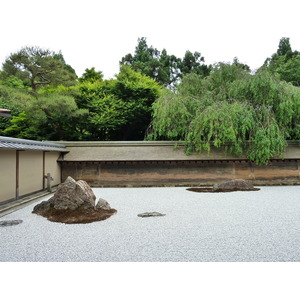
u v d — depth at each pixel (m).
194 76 16.67
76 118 21.91
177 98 15.11
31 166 11.75
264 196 11.08
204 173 15.39
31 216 7.84
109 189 14.18
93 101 22.91
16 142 9.82
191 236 5.80
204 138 14.52
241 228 6.40
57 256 4.73
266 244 5.27
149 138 17.38
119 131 24.73
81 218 7.40
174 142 15.62
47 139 21.84
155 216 7.67
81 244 5.34
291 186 14.51
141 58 32.03
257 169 15.40
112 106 22.42
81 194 8.32
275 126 13.73
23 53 18.95
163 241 5.49
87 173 15.58
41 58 19.23
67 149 15.77
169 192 12.70
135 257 4.66
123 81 23.08
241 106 14.20
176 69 31.84
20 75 19.22
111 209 8.50
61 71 20.12
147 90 23.09
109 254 4.80
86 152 15.59
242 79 15.12
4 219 7.48
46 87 24.06
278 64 24.38
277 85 14.23
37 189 12.38
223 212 8.14
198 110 14.66
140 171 15.45
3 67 18.83
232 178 15.34
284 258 4.56
